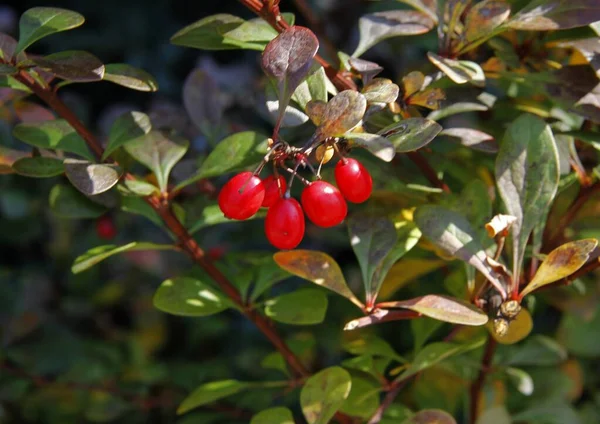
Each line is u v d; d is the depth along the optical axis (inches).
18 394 15.9
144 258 21.7
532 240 12.0
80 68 10.6
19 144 14.5
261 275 12.1
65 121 11.8
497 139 12.2
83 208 12.1
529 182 10.8
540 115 12.2
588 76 11.2
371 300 10.8
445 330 14.6
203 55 27.0
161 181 11.7
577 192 12.5
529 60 11.9
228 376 16.3
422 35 15.4
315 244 19.3
